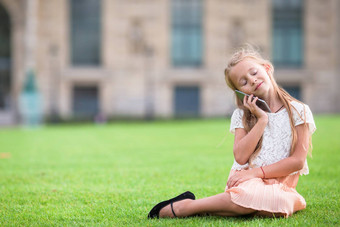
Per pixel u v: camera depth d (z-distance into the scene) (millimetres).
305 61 50031
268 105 6152
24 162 12703
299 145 5922
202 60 49844
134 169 10883
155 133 25203
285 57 50094
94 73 48594
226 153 14508
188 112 49562
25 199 7316
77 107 49062
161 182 8812
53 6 47875
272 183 5863
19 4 46531
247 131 6156
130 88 49000
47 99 47938
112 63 48875
